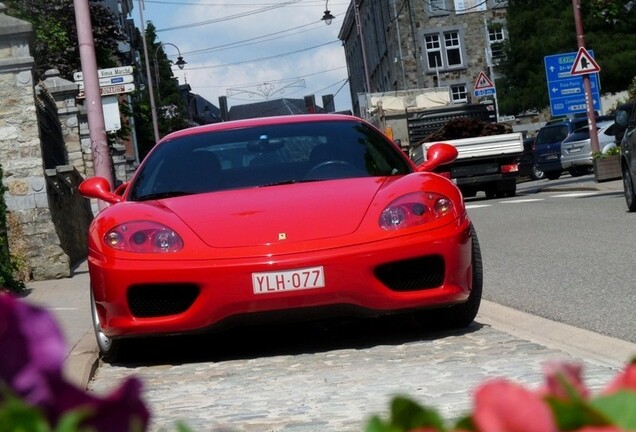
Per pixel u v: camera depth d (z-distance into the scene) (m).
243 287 6.02
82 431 0.66
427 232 6.24
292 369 5.84
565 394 0.66
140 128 54.22
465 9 63.44
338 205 6.37
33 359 0.68
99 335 6.66
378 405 4.46
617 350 5.52
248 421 4.34
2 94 15.33
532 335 6.31
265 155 7.24
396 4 63.72
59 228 16.09
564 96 29.75
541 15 49.22
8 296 0.70
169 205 6.61
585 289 8.11
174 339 7.33
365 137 7.47
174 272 6.05
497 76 63.06
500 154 26.56
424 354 5.91
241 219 6.30
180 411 4.78
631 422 0.64
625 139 15.57
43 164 15.21
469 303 6.67
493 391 0.65
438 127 31.25
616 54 46.22
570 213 16.75
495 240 13.56
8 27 15.48
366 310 6.18
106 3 57.53
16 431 0.65
